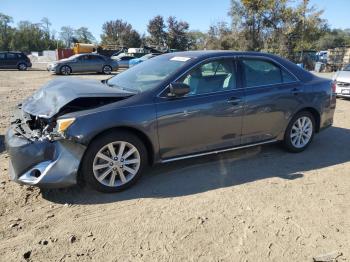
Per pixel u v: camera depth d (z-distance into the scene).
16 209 3.94
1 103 10.44
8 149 4.20
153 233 3.53
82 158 4.10
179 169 5.08
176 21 75.75
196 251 3.28
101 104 4.29
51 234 3.49
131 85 4.87
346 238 3.55
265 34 43.31
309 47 42.44
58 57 48.50
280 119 5.56
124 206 4.04
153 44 77.06
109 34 83.94
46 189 4.38
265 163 5.43
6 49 104.38
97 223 3.69
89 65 26.81
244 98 5.11
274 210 4.02
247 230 3.62
